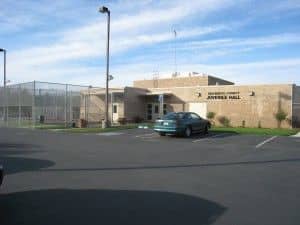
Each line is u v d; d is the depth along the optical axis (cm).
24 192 832
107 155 1425
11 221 631
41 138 2061
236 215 678
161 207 722
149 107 4159
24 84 3081
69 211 689
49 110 3064
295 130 2916
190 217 662
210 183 945
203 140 2098
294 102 3272
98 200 769
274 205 747
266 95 3356
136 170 1116
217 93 3612
